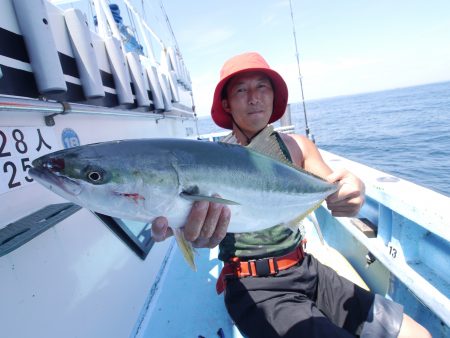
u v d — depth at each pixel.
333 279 0.71
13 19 0.53
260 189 0.60
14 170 0.50
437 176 3.14
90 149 0.48
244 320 0.65
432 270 0.66
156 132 1.31
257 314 0.64
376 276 0.85
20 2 0.53
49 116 0.60
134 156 0.49
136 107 1.05
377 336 0.62
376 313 0.63
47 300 0.51
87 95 0.71
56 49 0.58
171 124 1.60
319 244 1.09
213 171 0.54
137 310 0.80
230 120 0.94
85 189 0.46
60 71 0.58
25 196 0.51
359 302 0.66
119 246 0.78
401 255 0.71
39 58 0.55
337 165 1.05
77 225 0.63
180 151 0.53
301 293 0.69
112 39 0.87
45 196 0.56
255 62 0.76
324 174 0.81
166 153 0.51
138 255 0.87
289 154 0.78
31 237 0.42
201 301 0.87
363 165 1.01
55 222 0.48
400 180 0.78
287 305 0.64
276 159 0.64
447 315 0.55
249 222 0.60
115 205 0.48
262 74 0.78
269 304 0.65
